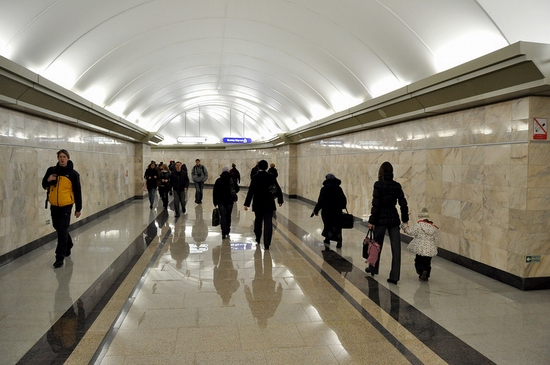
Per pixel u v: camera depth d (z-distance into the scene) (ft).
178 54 39.75
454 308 16.44
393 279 19.85
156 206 55.57
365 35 27.35
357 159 40.63
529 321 15.12
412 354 12.30
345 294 18.10
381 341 13.21
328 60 35.06
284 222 41.01
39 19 21.67
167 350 12.39
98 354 12.08
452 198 24.67
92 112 35.17
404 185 30.73
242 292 18.30
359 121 36.63
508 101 20.07
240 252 26.63
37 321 14.64
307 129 53.52
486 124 21.70
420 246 19.74
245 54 42.01
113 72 36.29
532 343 13.17
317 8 26.81
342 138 45.32
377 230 20.54
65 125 34.01
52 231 30.58
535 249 19.03
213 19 31.27
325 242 29.68
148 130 71.20
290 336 13.56
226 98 77.92
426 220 20.34
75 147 36.52
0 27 20.18
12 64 20.04
